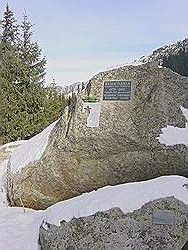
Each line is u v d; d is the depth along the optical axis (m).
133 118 6.13
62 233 5.47
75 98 6.82
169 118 6.15
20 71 16.23
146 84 6.30
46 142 7.21
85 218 5.39
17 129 15.78
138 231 5.10
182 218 5.08
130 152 6.12
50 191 6.73
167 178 5.67
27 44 18.22
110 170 6.25
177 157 6.02
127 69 6.49
